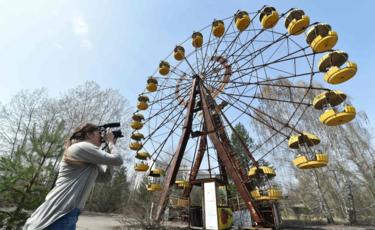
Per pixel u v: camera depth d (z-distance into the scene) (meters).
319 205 27.22
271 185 14.62
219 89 18.30
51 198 2.02
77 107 32.62
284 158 28.25
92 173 2.25
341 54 11.20
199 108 18.06
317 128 27.61
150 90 20.36
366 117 28.22
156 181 17.55
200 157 17.97
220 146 15.00
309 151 12.32
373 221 26.80
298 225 22.59
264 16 14.54
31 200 7.88
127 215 13.67
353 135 27.38
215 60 19.03
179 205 15.70
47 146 8.91
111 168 2.78
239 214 16.56
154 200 15.00
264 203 15.91
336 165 26.66
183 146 15.48
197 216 15.38
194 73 18.20
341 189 26.72
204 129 17.84
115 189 33.72
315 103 12.10
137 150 19.25
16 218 7.65
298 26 13.33
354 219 25.36
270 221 15.27
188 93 19.27
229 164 14.60
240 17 15.52
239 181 14.20
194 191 21.58
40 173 8.37
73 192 2.06
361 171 26.58
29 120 29.84
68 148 2.23
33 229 1.86
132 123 20.22
